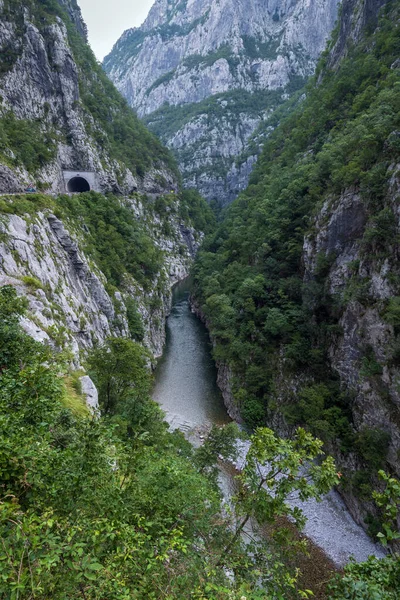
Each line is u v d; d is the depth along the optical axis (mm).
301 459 8617
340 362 36031
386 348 29922
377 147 36750
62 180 84062
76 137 88250
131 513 8469
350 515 30750
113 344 32562
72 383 23078
